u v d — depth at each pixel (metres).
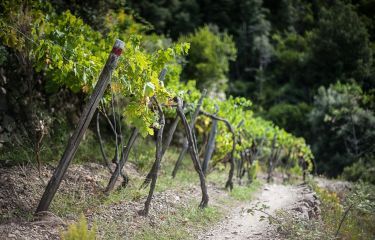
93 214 5.89
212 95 30.27
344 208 10.17
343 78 50.44
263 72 60.62
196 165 7.50
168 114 11.94
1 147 7.73
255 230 6.80
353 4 72.12
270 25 71.94
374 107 32.84
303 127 42.84
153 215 6.38
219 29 64.19
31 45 7.26
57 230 5.09
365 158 27.53
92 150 9.39
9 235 4.66
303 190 12.46
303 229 6.21
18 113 8.55
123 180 7.53
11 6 7.24
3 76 8.49
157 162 6.33
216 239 6.07
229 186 10.63
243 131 14.34
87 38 8.92
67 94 10.47
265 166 21.27
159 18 41.16
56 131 9.22
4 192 5.88
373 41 62.47
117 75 5.75
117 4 12.94
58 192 6.41
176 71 10.84
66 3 11.73
